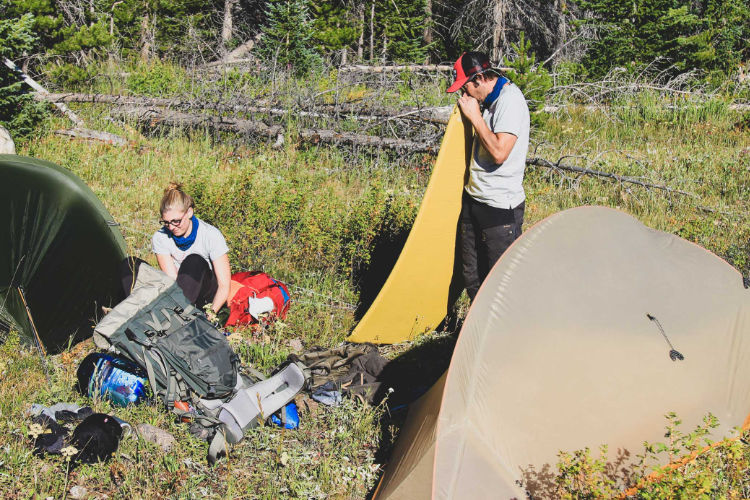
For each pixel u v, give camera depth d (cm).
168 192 410
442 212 436
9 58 967
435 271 457
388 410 377
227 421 338
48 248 413
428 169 890
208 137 982
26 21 952
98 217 437
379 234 565
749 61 1727
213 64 1512
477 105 408
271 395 353
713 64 1575
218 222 604
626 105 1306
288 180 812
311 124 1031
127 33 1791
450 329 502
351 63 1828
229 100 1080
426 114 958
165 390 356
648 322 341
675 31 1566
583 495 282
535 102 1061
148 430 336
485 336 311
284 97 1089
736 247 623
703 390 340
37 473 307
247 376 383
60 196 416
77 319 443
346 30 1917
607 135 1203
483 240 427
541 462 297
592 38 1741
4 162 401
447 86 1298
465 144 429
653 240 381
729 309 362
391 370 420
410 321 469
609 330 332
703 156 1012
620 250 359
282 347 449
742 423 351
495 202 414
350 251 558
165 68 1489
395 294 448
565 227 351
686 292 359
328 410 380
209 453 327
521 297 324
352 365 434
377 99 1091
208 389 351
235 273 525
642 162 958
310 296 523
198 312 371
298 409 377
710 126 1215
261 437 350
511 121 396
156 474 312
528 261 333
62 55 1351
